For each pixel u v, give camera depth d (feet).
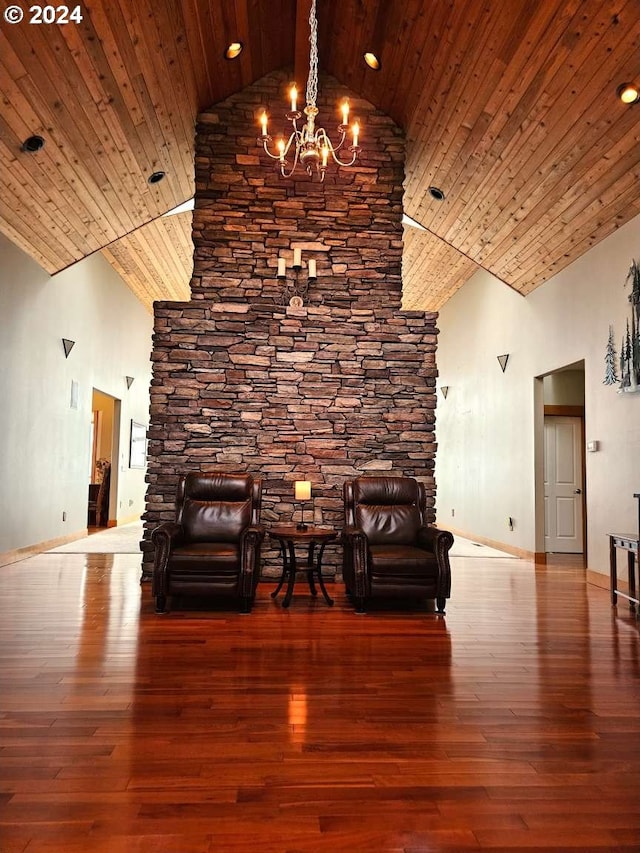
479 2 13.94
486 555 25.55
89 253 23.15
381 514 17.04
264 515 18.53
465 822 6.08
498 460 27.96
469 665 10.98
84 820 5.99
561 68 14.14
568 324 21.47
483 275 30.45
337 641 12.43
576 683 10.10
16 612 14.25
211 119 19.51
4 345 19.98
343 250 19.42
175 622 13.71
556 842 5.78
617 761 7.39
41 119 14.89
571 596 17.26
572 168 16.81
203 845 5.65
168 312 18.76
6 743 7.59
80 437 28.17
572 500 27.63
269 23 17.43
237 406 18.70
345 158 19.79
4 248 19.84
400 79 17.98
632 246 17.60
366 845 5.69
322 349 19.03
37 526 23.26
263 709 8.82
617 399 18.31
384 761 7.32
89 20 12.97
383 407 19.02
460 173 19.79
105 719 8.36
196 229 19.15
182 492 16.99
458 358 34.53
